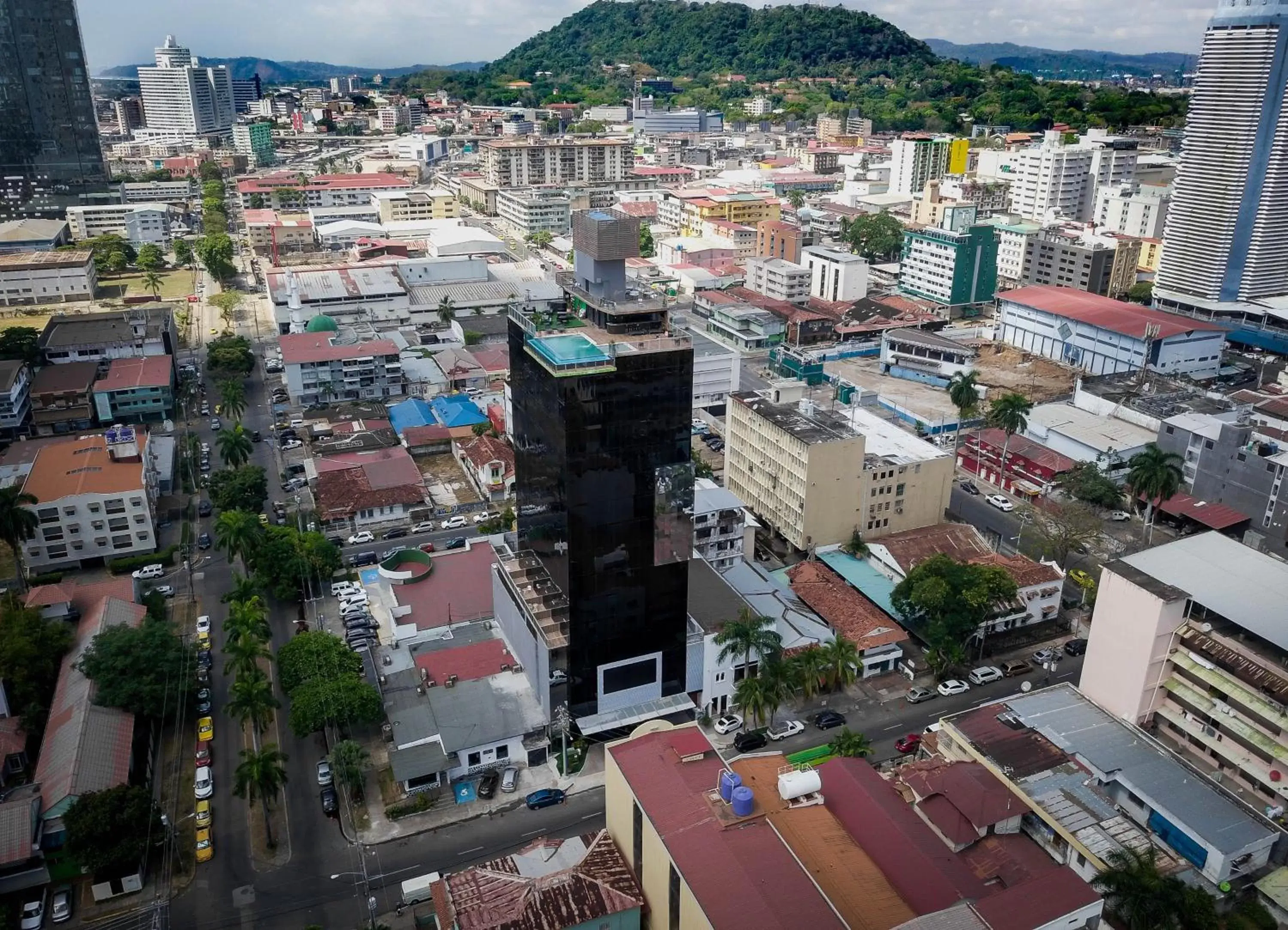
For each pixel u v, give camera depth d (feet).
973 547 549.95
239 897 341.62
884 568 538.47
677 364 380.17
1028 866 311.68
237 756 412.16
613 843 329.93
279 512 621.31
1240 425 588.91
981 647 480.64
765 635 417.28
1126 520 622.13
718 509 517.14
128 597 493.36
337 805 382.22
